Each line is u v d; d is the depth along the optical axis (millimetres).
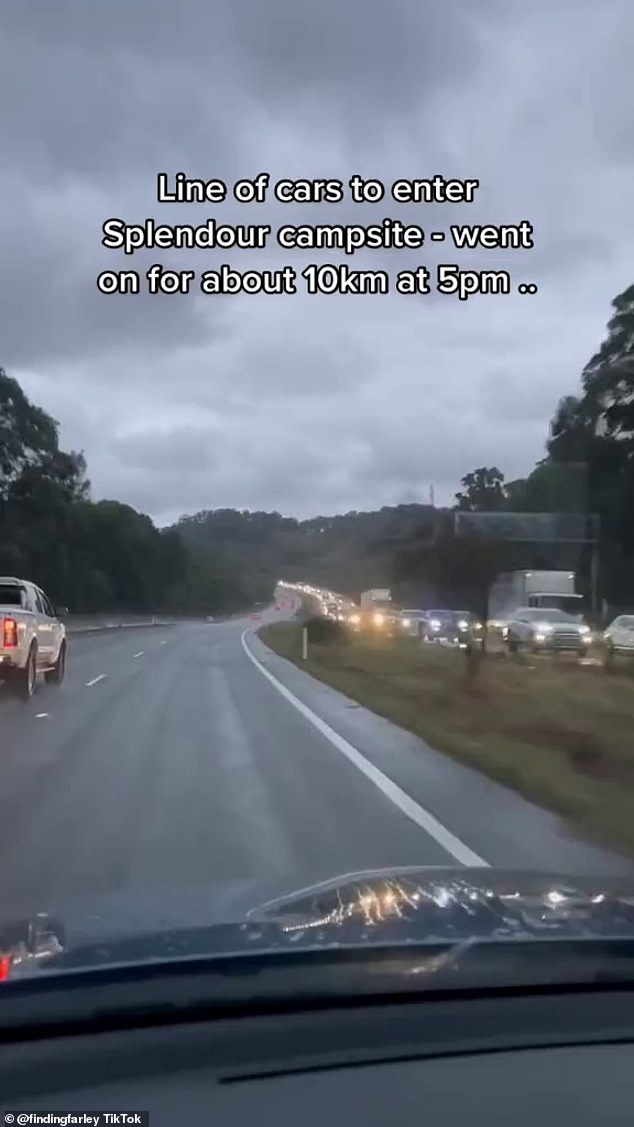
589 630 41906
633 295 67812
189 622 113625
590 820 11062
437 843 10070
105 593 96750
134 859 9359
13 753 15523
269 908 4332
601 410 68812
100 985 3328
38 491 77500
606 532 67375
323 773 14016
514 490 86812
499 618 46688
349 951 3584
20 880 8617
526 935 3838
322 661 36219
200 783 13133
